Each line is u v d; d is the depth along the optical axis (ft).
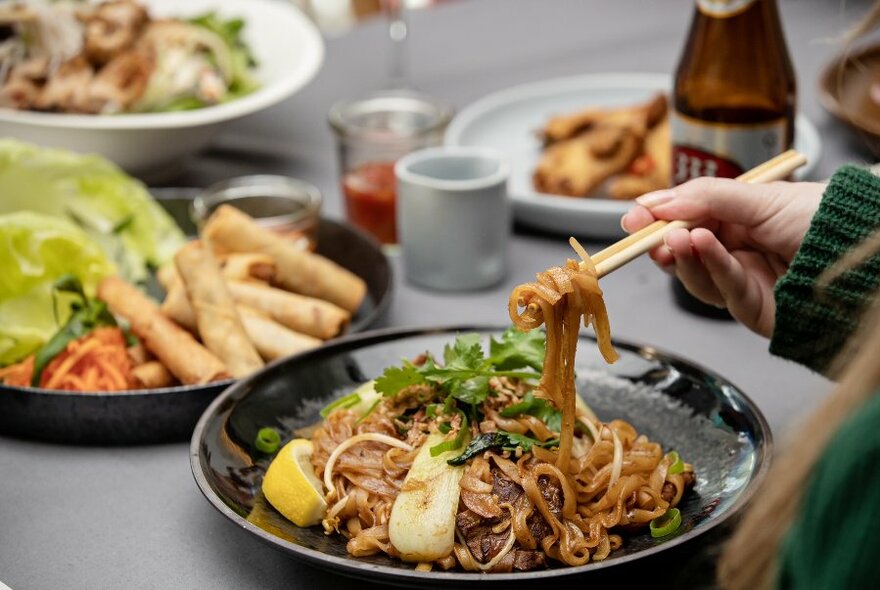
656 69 4.18
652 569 2.37
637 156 3.43
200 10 3.96
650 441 2.57
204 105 3.64
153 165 3.55
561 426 2.38
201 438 2.45
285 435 2.59
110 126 3.40
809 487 1.57
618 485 2.39
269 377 2.62
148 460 2.68
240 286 3.01
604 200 3.41
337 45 4.47
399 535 2.33
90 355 2.79
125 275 3.20
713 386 2.57
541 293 2.28
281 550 2.27
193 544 2.49
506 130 3.73
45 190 3.23
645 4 4.76
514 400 2.49
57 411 2.68
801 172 3.28
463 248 3.13
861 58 3.76
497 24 4.61
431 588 2.22
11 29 3.66
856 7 4.36
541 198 3.28
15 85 3.55
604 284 3.21
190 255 2.90
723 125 2.93
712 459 2.49
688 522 2.38
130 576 2.43
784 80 2.98
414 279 3.20
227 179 3.64
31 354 2.92
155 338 2.81
